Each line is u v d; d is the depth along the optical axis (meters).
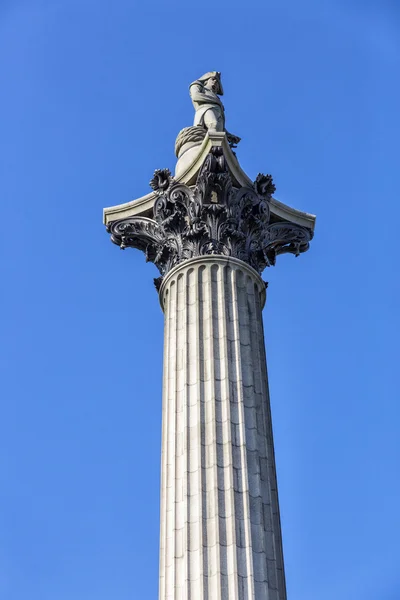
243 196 31.58
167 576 24.47
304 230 33.81
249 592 23.52
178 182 31.83
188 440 26.31
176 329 28.98
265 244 32.38
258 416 27.03
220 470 25.58
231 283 29.64
